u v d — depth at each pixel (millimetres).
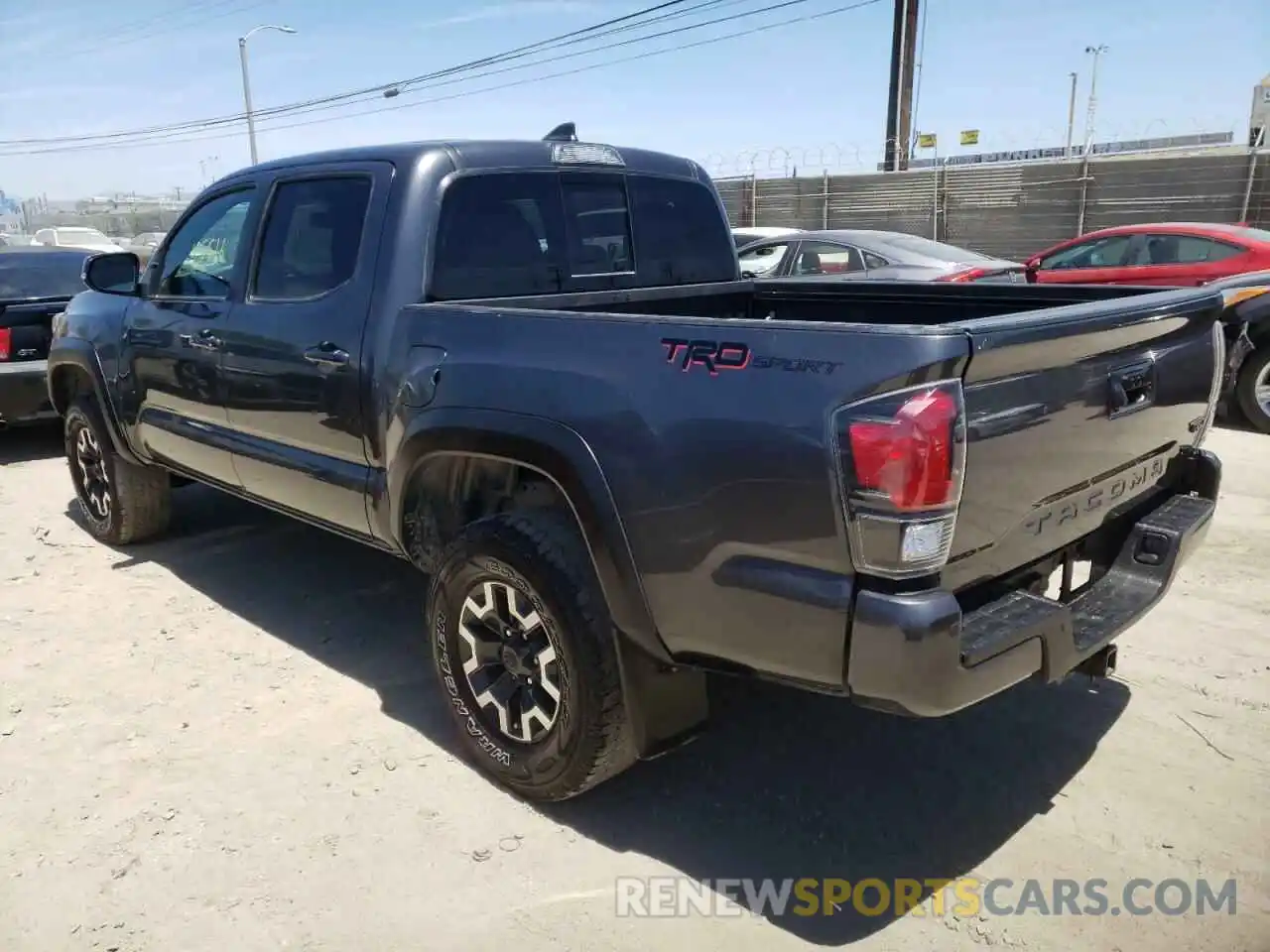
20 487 7191
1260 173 19719
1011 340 2326
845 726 3697
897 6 23797
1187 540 3156
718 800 3246
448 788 3318
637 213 4348
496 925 2695
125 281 4980
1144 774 3334
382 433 3500
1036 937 2623
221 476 4586
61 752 3557
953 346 2207
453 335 3193
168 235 4793
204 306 4375
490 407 2998
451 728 3699
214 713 3818
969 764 3432
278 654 4320
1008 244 23219
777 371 2406
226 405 4301
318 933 2672
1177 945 2588
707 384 2523
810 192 26016
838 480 2299
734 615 2561
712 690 3973
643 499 2658
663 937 2643
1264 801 3168
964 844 3012
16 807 3229
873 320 4324
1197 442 3506
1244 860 2902
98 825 3133
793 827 3105
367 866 2938
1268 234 9508
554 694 3006
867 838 3047
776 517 2426
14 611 4824
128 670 4180
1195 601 4695
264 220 4098
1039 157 23719
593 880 2871
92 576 5289
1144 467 3203
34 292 8414
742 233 13859
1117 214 21562
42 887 2861
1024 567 2809
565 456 2809
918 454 2209
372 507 3660
